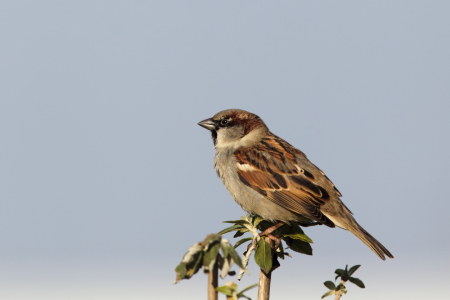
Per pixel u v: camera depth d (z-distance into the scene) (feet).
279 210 34.04
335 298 16.61
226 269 11.14
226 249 11.12
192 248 11.50
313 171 35.01
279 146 36.24
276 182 34.12
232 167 35.94
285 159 34.99
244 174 35.19
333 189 34.88
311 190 33.71
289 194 33.71
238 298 11.32
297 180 33.99
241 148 36.45
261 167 34.83
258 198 34.58
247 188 35.01
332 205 33.86
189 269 11.51
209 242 11.23
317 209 32.96
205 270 11.51
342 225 33.40
